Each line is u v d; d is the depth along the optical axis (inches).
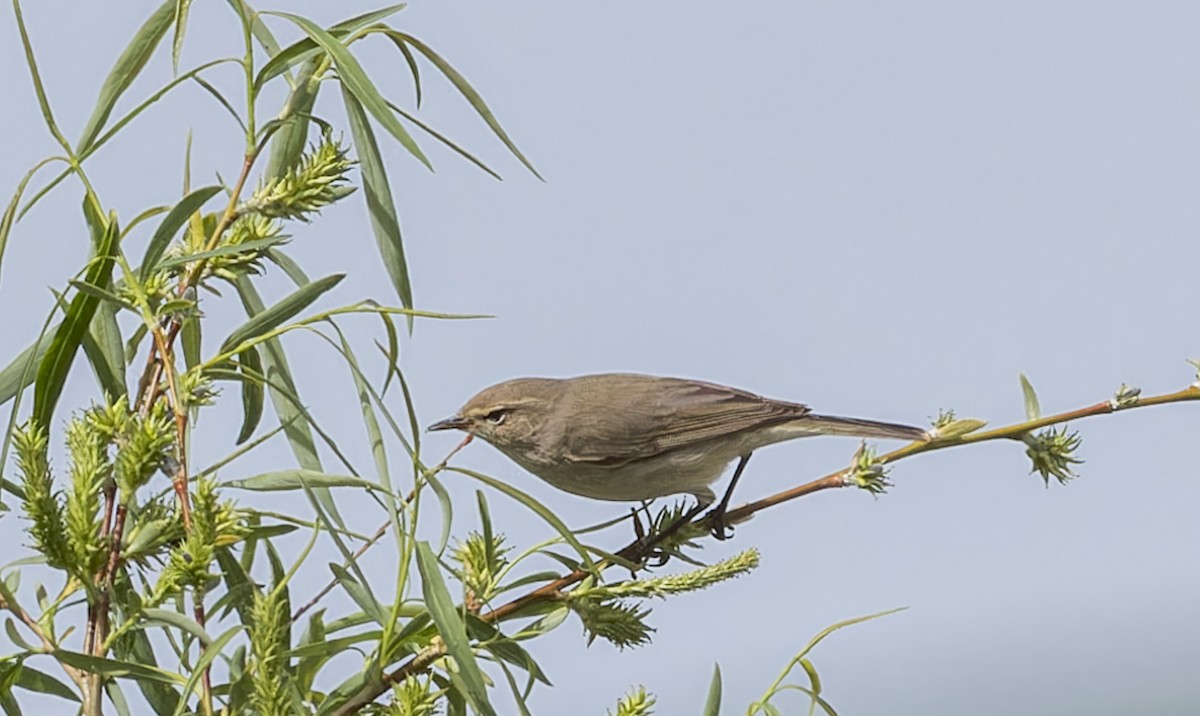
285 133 261.4
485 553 255.9
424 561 225.0
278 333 233.3
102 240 234.1
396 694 218.4
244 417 288.0
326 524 226.8
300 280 264.8
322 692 250.8
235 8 242.2
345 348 232.7
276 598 221.5
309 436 268.4
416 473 226.2
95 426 219.9
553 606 262.1
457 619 221.6
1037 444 311.0
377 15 265.6
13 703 225.8
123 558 220.1
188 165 266.2
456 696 256.2
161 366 238.7
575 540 245.9
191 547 213.5
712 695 282.0
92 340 244.7
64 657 213.8
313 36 233.8
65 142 235.9
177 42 246.1
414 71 271.9
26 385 230.4
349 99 263.7
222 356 231.3
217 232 242.7
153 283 246.7
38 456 211.6
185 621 217.5
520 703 242.1
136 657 266.5
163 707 252.4
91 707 222.4
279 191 240.5
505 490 243.8
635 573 275.0
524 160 247.4
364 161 262.5
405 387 234.1
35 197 238.8
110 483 227.6
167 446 219.3
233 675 245.9
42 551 211.6
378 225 260.5
